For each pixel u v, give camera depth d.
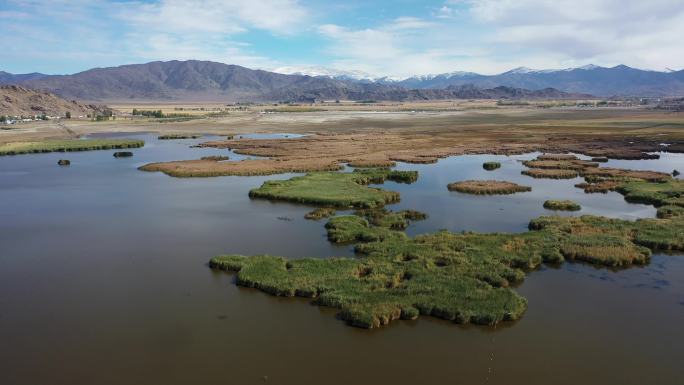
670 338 25.42
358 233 41.06
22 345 25.11
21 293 31.16
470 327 26.47
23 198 56.72
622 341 25.14
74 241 41.16
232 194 58.34
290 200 54.59
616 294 30.41
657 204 51.88
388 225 43.81
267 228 44.22
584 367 22.97
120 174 72.06
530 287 31.36
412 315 27.28
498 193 58.31
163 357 23.88
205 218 47.75
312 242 40.09
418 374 22.36
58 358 23.92
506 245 37.25
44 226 45.47
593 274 33.41
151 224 45.81
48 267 35.47
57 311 28.67
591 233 40.28
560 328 26.36
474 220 46.31
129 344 25.06
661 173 68.00
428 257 34.97
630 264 35.12
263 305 29.03
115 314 28.20
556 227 41.69
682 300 29.62
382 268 32.88
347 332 25.95
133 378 22.30
